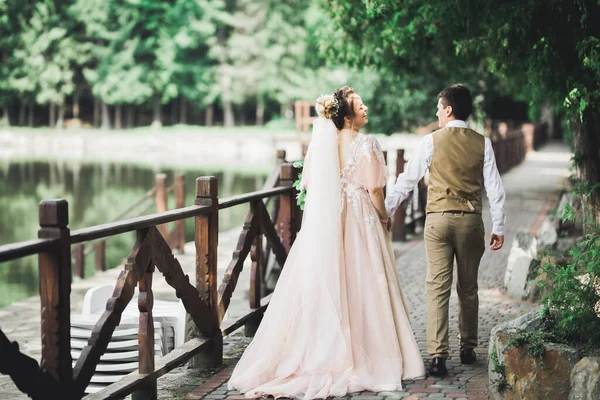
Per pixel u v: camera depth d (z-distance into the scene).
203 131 57.56
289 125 59.62
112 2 58.38
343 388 4.36
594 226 4.46
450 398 4.30
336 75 26.81
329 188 4.61
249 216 5.69
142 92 58.84
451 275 4.82
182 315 5.32
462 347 4.99
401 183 4.86
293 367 4.49
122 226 3.83
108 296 5.53
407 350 4.67
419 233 12.52
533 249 7.70
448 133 4.76
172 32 59.06
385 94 19.16
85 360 3.60
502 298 7.24
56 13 59.53
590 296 4.03
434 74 17.22
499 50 7.94
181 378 4.86
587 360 3.66
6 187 28.81
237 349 5.68
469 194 4.73
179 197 12.55
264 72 59.09
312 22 40.53
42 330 3.41
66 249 3.43
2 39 57.81
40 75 57.69
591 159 7.79
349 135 4.74
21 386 3.20
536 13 6.98
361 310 4.58
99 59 60.69
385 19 10.50
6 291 12.64
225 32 63.16
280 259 6.25
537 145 37.00
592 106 7.04
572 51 7.04
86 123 64.19
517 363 3.91
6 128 58.78
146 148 49.59
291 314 4.58
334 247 4.55
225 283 5.28
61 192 27.47
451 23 8.94
